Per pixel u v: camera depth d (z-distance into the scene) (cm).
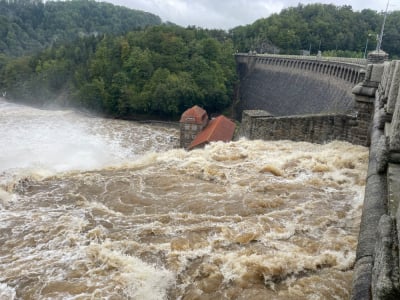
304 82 7288
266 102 8656
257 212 1600
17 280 1209
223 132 5700
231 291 1122
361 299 668
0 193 1895
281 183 1892
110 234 1478
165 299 1124
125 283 1170
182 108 9031
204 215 1599
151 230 1489
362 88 2311
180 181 1992
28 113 8138
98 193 1892
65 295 1124
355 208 1595
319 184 1864
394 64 1535
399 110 995
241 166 2169
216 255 1291
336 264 1205
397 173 941
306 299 1061
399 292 530
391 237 625
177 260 1281
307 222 1487
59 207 1755
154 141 6512
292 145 2566
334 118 2500
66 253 1357
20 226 1562
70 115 8269
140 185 1964
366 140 2333
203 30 13200
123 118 8812
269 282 1153
